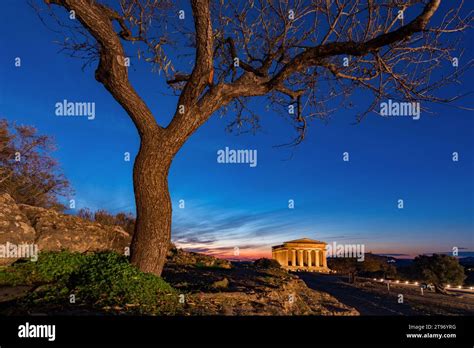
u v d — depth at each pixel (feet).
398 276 182.70
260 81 33.99
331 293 102.78
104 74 31.01
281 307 37.19
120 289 28.25
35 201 64.90
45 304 25.99
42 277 32.32
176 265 57.82
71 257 35.78
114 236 50.19
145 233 31.71
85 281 29.96
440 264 169.07
